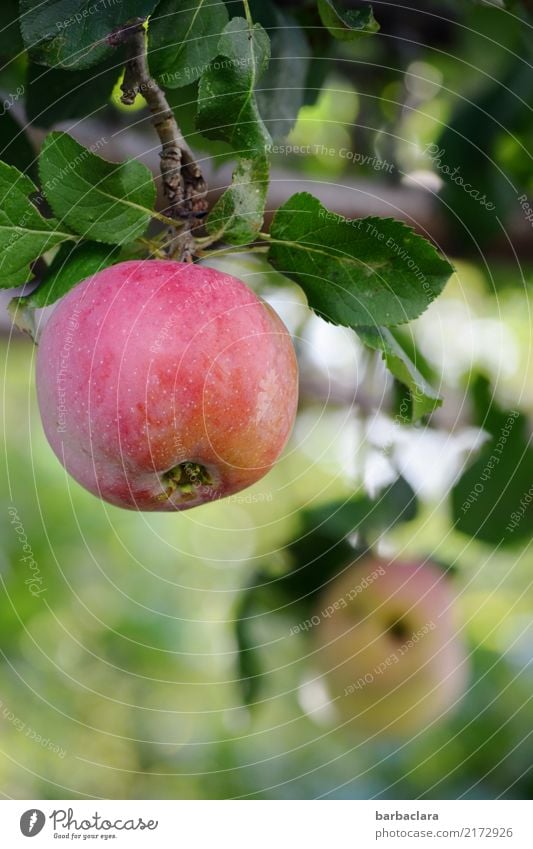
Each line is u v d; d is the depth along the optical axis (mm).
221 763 1292
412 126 872
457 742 1099
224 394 638
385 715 905
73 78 722
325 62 761
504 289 883
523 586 1049
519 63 811
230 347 639
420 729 948
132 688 1406
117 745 1380
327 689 892
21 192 634
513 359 917
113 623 1393
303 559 848
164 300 639
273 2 741
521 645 1117
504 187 833
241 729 1031
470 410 857
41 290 648
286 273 654
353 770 1173
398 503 835
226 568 1258
